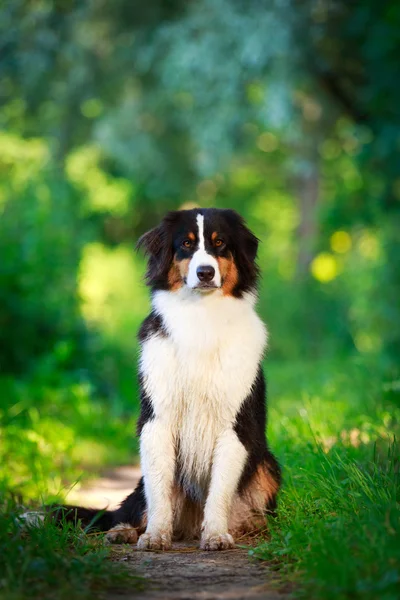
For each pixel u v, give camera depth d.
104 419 11.05
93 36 20.16
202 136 19.66
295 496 5.87
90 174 28.72
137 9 19.34
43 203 14.37
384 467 6.43
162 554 5.29
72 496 7.49
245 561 5.02
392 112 15.51
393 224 16.70
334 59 17.61
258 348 5.82
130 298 27.02
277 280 25.53
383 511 4.80
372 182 18.39
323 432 7.93
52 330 13.16
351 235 21.39
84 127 23.81
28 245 13.28
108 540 5.71
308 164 22.27
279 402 11.72
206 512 5.57
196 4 18.38
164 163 26.06
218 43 17.53
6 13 18.89
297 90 18.27
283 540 5.02
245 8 17.23
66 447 9.02
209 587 4.42
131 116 23.75
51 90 21.09
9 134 21.94
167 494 5.68
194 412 5.69
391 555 4.16
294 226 31.61
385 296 16.47
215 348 5.64
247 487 5.80
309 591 4.12
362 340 18.84
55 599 4.08
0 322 12.52
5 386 10.87
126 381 13.48
